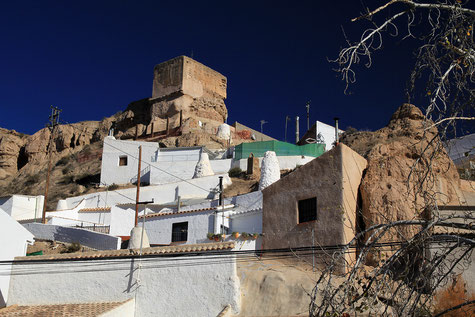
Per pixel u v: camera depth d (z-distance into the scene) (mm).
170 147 54312
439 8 7992
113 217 32156
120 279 19297
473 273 14742
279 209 21297
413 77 7988
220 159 47812
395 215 18219
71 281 20016
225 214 27266
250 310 17203
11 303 20391
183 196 41062
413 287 7746
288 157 45312
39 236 33031
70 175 62969
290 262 19844
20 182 69375
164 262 18984
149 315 18391
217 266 18172
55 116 43062
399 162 19797
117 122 72500
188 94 67375
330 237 18797
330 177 19812
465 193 19766
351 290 7809
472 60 7766
